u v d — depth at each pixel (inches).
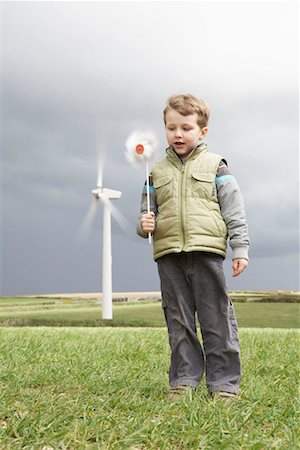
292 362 191.0
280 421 114.8
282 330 339.9
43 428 101.6
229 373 137.4
